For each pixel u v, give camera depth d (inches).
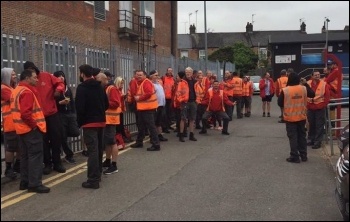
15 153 291.9
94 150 267.9
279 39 1258.0
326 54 481.4
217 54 1610.5
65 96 323.0
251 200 243.4
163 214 219.6
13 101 254.7
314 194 255.6
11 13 530.6
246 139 467.8
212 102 502.0
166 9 1165.1
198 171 314.0
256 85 1323.8
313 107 405.1
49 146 307.1
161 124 470.6
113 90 304.8
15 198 247.9
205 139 467.8
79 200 243.8
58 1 639.8
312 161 351.6
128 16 890.7
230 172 311.4
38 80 294.7
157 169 320.8
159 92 444.5
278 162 347.3
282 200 243.6
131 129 482.6
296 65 1190.9
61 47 347.6
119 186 273.6
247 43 1847.9
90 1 742.5
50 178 293.3
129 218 213.5
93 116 266.4
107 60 423.2
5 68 277.9
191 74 455.2
